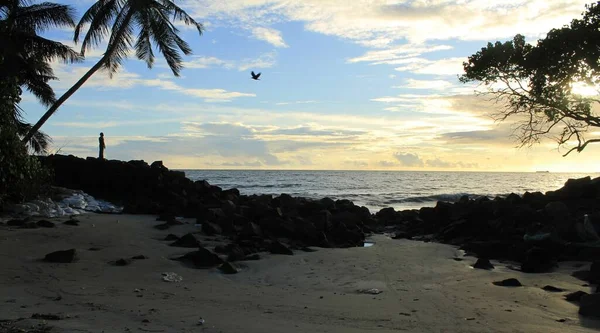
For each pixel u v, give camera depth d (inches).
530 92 674.2
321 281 403.9
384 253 552.7
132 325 254.1
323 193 1827.0
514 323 283.0
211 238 582.2
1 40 724.0
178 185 888.3
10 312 264.8
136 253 465.1
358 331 259.4
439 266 478.0
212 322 267.0
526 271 457.1
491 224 654.5
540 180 3737.7
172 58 957.8
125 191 888.9
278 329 258.2
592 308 300.2
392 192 1918.1
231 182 2539.4
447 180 3385.8
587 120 668.7
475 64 682.2
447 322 282.7
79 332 234.5
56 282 346.3
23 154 687.7
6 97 686.5
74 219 622.2
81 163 914.1
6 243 460.1
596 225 538.6
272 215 709.3
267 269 449.1
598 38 588.1
